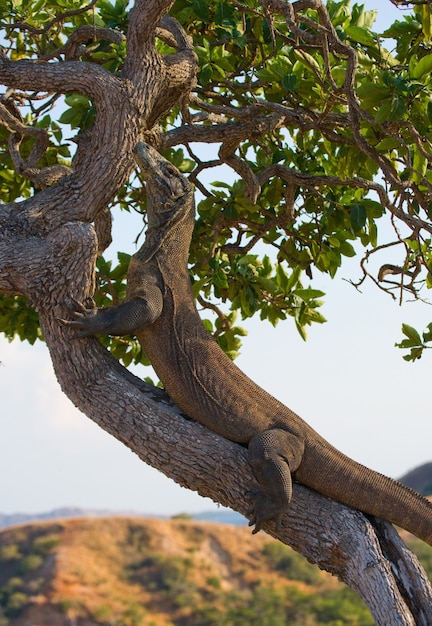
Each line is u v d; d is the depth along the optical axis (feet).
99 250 32.76
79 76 29.50
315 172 39.04
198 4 34.88
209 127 34.91
